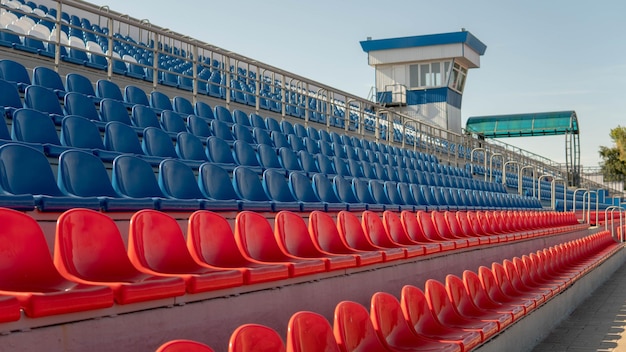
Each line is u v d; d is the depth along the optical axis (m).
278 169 7.95
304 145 10.73
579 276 8.85
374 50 28.11
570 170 33.97
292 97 16.58
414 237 7.03
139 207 4.47
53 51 10.22
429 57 27.19
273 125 11.08
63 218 2.98
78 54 10.60
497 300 5.78
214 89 12.97
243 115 10.48
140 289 2.76
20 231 2.80
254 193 6.49
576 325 7.06
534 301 5.95
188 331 3.07
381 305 3.49
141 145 6.79
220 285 3.27
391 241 6.30
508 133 33.81
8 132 5.23
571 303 8.12
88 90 8.09
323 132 12.57
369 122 18.61
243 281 3.47
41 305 2.32
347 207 7.80
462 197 13.09
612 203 27.19
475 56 28.45
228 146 7.80
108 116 7.17
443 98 27.00
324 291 4.36
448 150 18.62
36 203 3.74
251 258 4.11
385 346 3.31
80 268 2.97
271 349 2.29
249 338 2.21
